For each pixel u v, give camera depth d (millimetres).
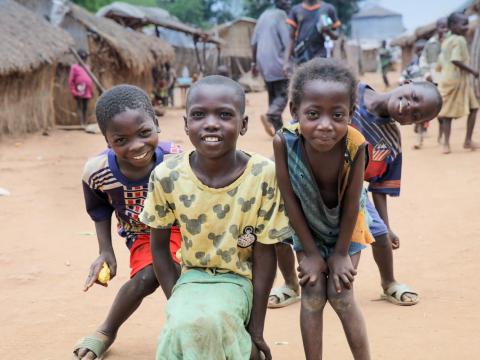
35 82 15141
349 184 2643
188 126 2645
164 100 23391
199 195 2686
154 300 4133
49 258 5094
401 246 5109
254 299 2775
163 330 2529
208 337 2439
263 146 11078
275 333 3502
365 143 2604
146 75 21781
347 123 2475
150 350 3346
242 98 2668
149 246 3201
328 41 8195
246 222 2711
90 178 3205
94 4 50562
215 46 38344
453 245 5004
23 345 3455
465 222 5609
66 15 17781
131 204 3203
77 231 5969
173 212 2770
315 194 2688
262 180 2695
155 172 2742
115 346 3402
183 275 2791
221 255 2727
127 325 3705
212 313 2463
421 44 13328
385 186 3832
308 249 2713
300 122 2484
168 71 24781
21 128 14719
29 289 4387
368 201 3863
